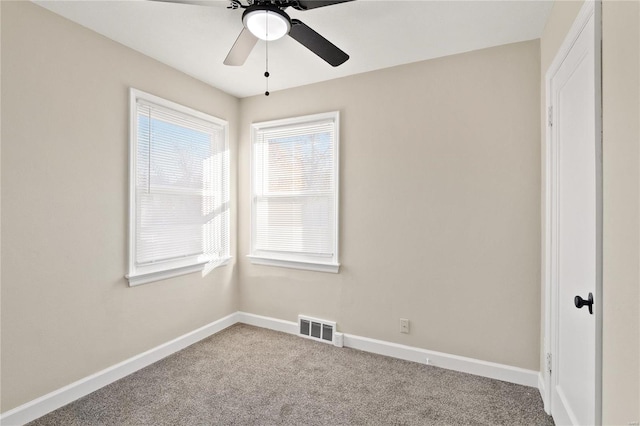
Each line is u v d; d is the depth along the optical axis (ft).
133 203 8.07
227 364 8.54
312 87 10.16
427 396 7.12
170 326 9.16
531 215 7.48
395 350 8.96
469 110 8.09
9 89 5.92
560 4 5.81
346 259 9.66
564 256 5.72
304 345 9.73
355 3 6.28
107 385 7.48
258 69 9.19
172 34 7.42
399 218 8.92
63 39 6.70
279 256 10.85
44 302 6.49
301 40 6.20
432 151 8.50
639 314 3.03
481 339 8.02
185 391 7.27
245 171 11.37
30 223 6.26
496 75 7.82
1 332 5.90
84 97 7.09
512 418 6.39
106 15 6.68
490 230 7.89
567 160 5.51
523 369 7.60
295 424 6.22
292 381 7.72
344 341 9.69
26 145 6.17
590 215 4.45
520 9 6.43
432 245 8.52
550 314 6.45
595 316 3.95
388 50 8.09
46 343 6.52
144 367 8.32
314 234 10.25
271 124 10.80
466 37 7.47
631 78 3.18
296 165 10.51
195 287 9.94
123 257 7.94
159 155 8.82
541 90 7.23
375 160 9.22
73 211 6.93
